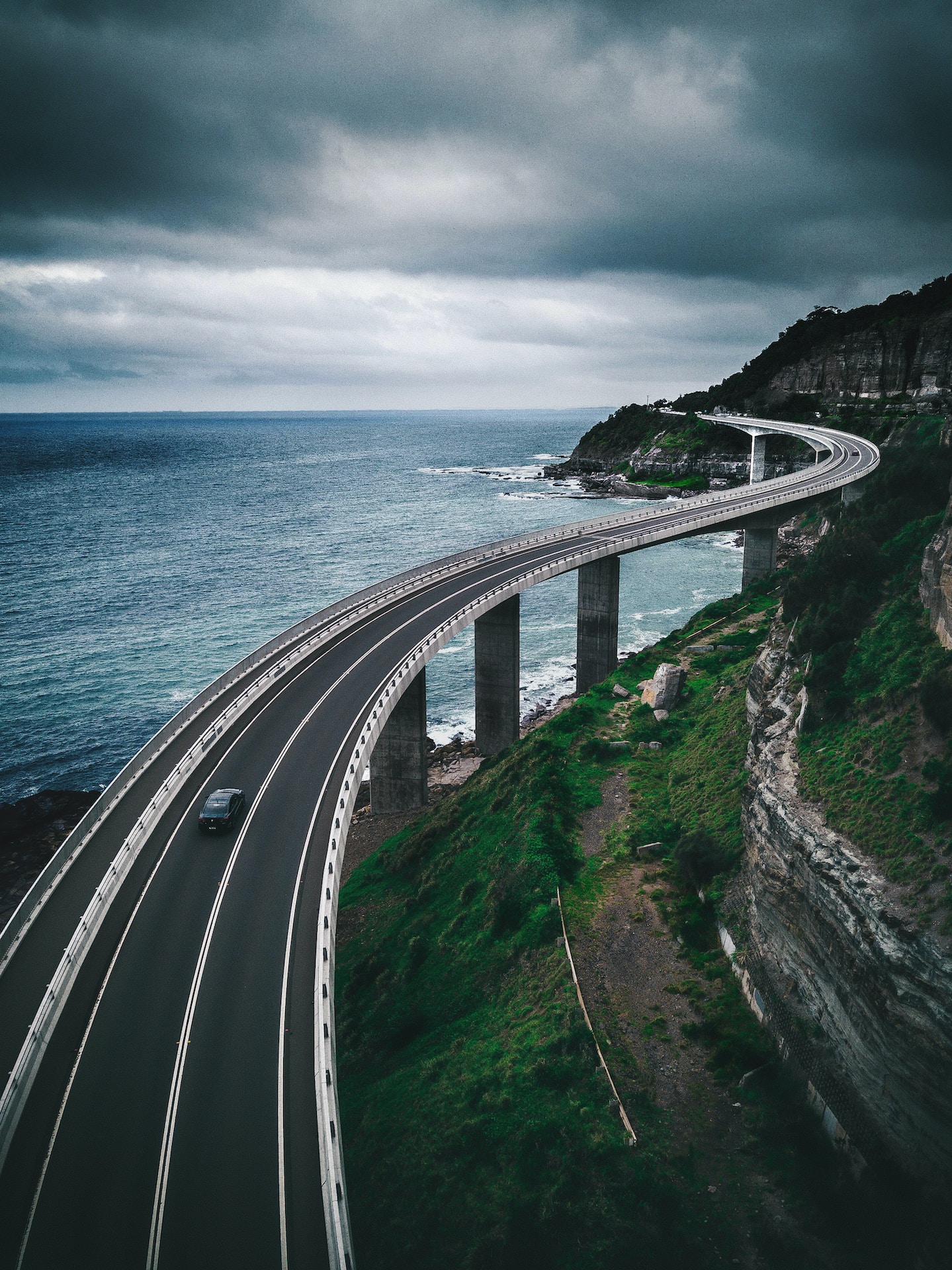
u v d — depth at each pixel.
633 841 47.47
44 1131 25.66
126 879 38.38
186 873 38.91
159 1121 26.14
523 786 56.97
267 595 136.38
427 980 43.16
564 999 35.75
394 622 73.50
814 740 36.97
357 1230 28.48
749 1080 30.48
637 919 40.81
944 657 32.75
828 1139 27.56
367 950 49.09
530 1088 31.81
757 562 125.94
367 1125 33.91
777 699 43.28
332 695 59.00
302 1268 22.02
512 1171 28.53
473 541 177.38
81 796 73.19
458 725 93.62
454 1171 29.47
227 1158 25.00
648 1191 26.56
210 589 140.00
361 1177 31.03
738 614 90.94
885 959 25.52
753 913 35.94
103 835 41.34
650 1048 32.84
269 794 46.00
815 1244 24.62
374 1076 37.84
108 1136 25.55
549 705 96.81
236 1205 23.62
